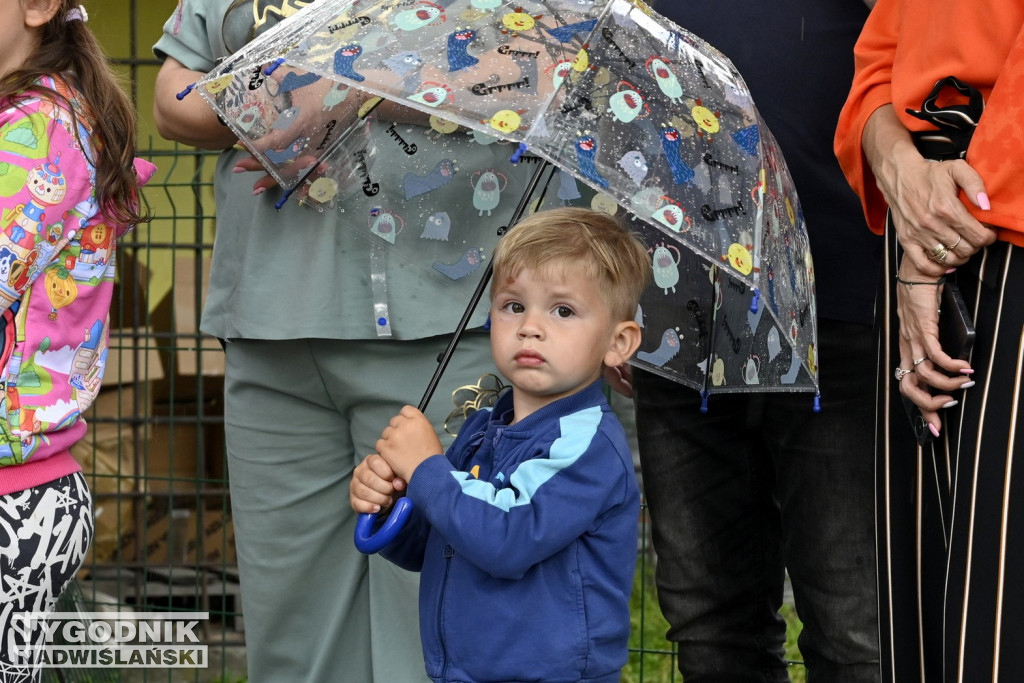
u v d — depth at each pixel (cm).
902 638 596
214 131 776
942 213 546
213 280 811
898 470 602
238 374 801
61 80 632
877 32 641
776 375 665
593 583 592
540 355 592
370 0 663
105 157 646
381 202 724
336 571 815
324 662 815
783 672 802
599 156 585
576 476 579
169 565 1145
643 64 620
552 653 578
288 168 726
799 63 728
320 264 746
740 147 632
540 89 600
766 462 791
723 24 745
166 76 788
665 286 702
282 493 806
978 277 550
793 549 758
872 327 712
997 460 530
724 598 787
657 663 1137
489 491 578
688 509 781
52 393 628
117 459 1211
